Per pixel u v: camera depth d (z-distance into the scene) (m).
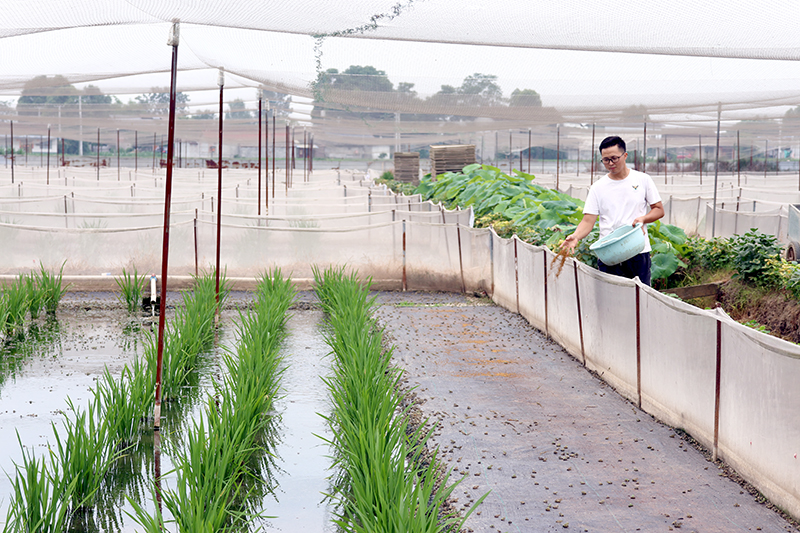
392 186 31.08
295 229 13.41
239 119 28.25
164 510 4.81
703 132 24.55
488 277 13.11
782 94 8.56
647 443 5.86
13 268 12.66
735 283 10.15
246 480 5.29
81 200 16.83
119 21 6.04
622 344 7.20
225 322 10.64
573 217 14.20
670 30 5.16
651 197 7.59
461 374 7.95
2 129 30.45
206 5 5.43
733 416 5.20
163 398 7.09
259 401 6.02
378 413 5.38
